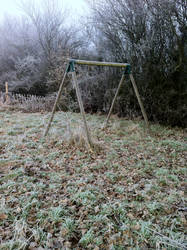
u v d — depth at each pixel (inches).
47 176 110.3
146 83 253.9
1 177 105.1
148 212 83.4
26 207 82.1
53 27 374.6
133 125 227.1
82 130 171.8
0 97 331.0
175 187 105.0
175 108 245.1
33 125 209.8
